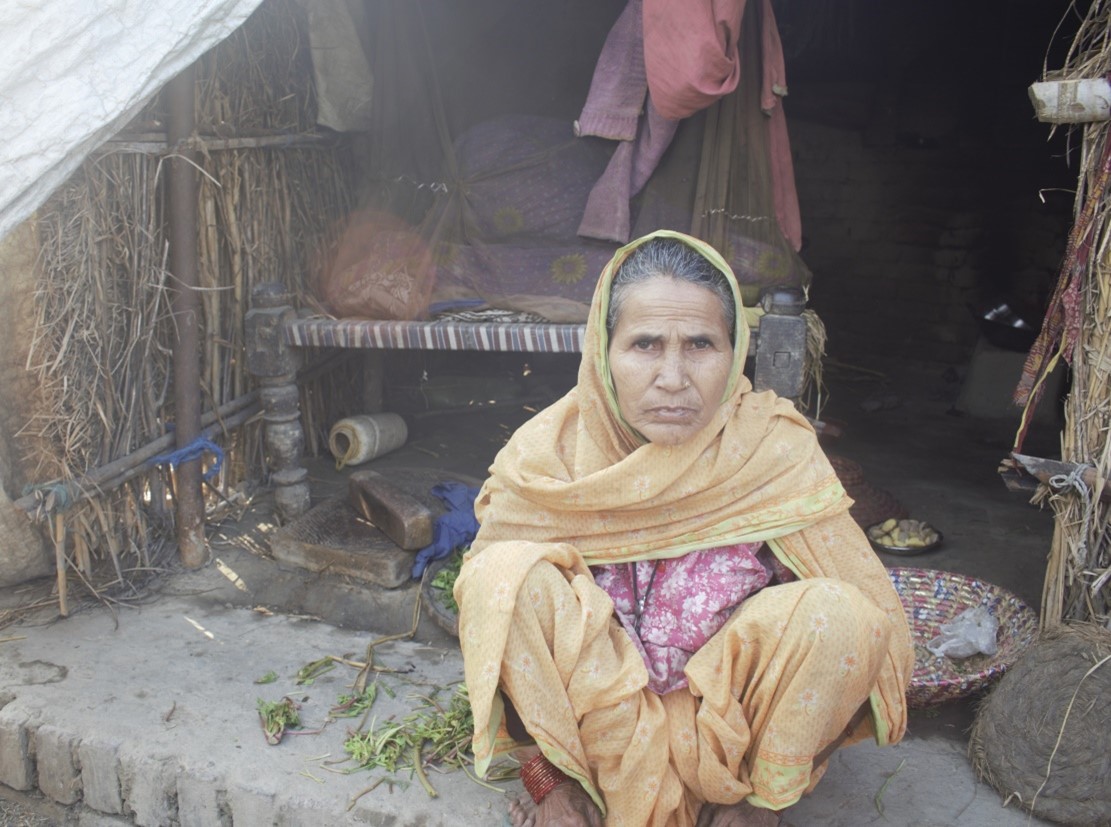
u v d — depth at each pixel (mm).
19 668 2912
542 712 1975
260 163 3869
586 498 2143
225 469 3914
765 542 2191
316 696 2803
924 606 3131
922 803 2383
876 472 4574
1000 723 2422
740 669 1962
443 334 3512
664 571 2191
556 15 4316
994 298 5469
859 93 6066
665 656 2129
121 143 3168
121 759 2561
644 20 3291
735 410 2168
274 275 3994
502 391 5340
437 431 4914
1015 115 5793
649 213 3738
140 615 3232
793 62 6180
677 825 2094
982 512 4113
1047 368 2697
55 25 2607
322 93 4168
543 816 2111
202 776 2480
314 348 4340
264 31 3850
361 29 4207
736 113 3621
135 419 3404
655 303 1985
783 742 1933
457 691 2820
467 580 2029
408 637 3154
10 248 2996
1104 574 2553
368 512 3570
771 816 2088
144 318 3375
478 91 4305
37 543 3254
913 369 6086
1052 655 2424
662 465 2105
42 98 2652
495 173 3939
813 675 1883
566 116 4324
